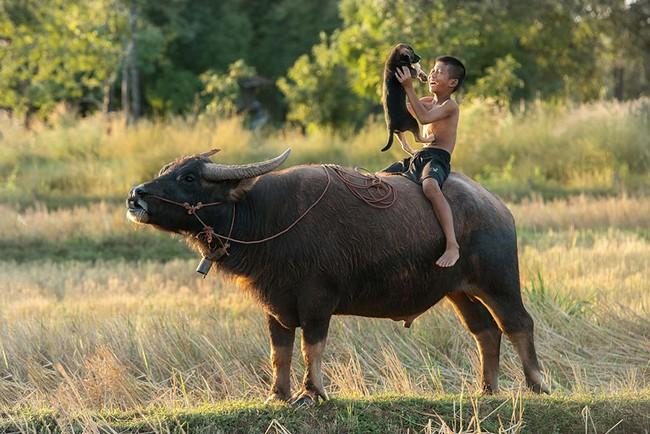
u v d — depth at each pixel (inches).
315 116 3782.0
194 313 1284.4
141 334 1120.2
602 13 3629.4
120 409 901.8
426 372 1071.6
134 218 784.3
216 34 5187.0
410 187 853.2
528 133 2878.9
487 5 3230.8
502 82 3068.4
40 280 1667.1
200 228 800.9
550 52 3786.9
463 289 868.0
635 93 4507.9
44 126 3284.9
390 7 3016.7
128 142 2896.2
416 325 1167.0
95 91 4798.2
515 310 874.8
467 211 856.3
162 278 1658.5
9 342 1115.3
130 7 3954.2
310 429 767.7
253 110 5036.9
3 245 2003.0
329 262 802.2
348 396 872.3
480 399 831.1
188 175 792.3
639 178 2630.4
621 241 1829.5
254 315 1243.8
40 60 3110.2
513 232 884.6
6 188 2610.7
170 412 798.5
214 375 1042.1
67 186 2655.0
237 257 808.3
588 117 2933.1
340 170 840.9
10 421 794.8
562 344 1146.0
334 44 3599.9
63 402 861.8
